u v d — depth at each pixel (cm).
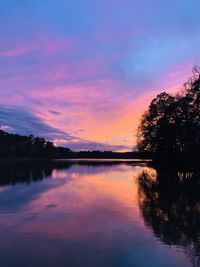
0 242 2092
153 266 1738
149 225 2550
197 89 7712
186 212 3072
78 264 1753
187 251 1953
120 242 2109
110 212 3016
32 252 1917
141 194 4228
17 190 4641
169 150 9019
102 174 7906
